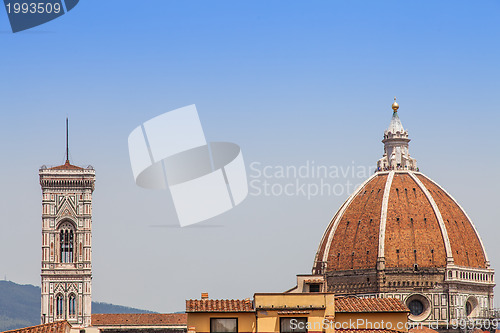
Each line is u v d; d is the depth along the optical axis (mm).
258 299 173875
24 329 175000
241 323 174875
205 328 174375
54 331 179125
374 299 188750
